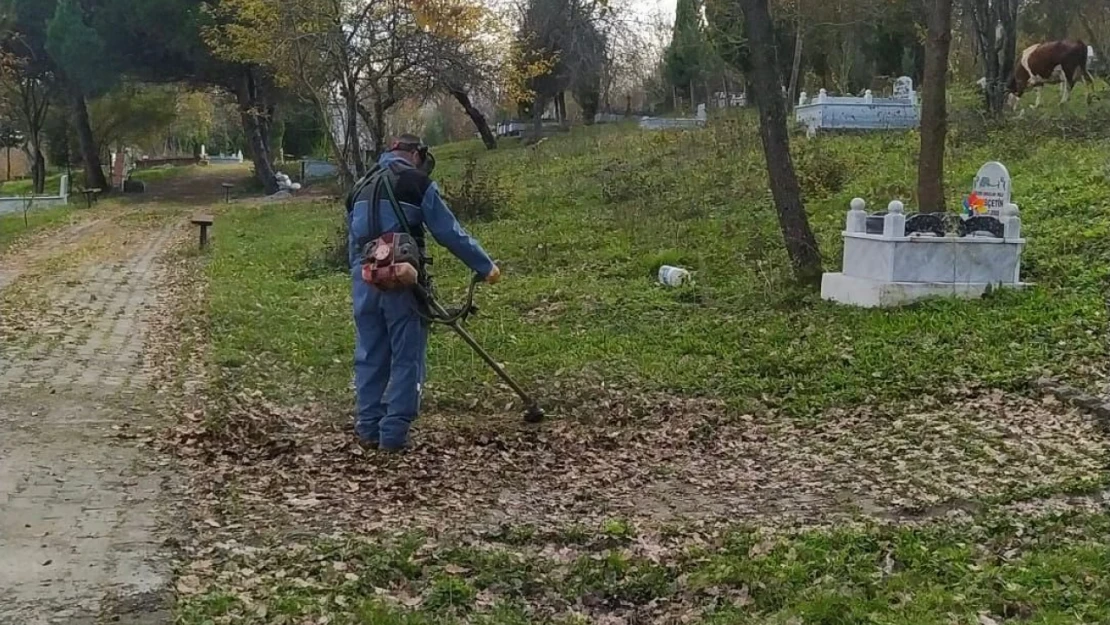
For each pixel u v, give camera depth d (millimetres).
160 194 39031
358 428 6734
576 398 8023
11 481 5691
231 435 6758
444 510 5480
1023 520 5184
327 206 26688
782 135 11547
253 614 4109
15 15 35531
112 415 7230
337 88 18281
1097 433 6824
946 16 11508
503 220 18531
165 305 12680
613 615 4309
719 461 6598
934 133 11719
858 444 6867
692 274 12781
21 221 25656
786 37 29297
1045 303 9727
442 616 4156
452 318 6910
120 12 33531
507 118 49344
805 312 10508
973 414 7383
